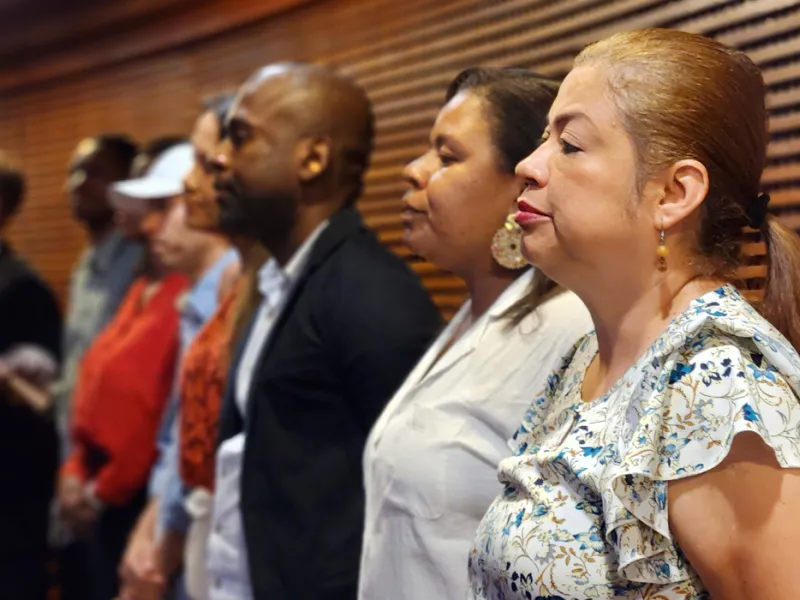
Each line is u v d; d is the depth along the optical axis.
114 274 3.58
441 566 1.41
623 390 1.04
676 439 0.96
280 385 1.83
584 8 2.37
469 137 1.52
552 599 1.02
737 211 1.05
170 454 2.48
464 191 1.52
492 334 1.46
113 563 2.97
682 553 0.98
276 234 2.03
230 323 2.28
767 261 1.08
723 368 0.95
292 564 1.78
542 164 1.09
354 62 3.16
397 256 1.94
